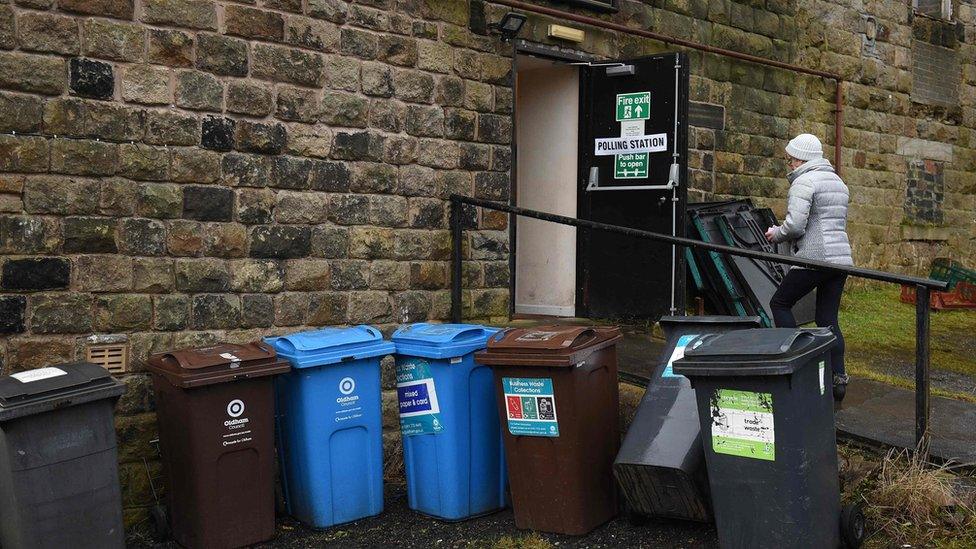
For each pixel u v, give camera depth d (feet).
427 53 22.50
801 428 13.37
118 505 14.71
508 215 24.43
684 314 26.05
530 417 16.38
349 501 17.72
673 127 25.91
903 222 41.09
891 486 15.84
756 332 14.20
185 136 18.66
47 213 17.13
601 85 27.30
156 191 18.34
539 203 28.89
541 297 28.86
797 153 20.42
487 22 23.76
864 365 25.26
